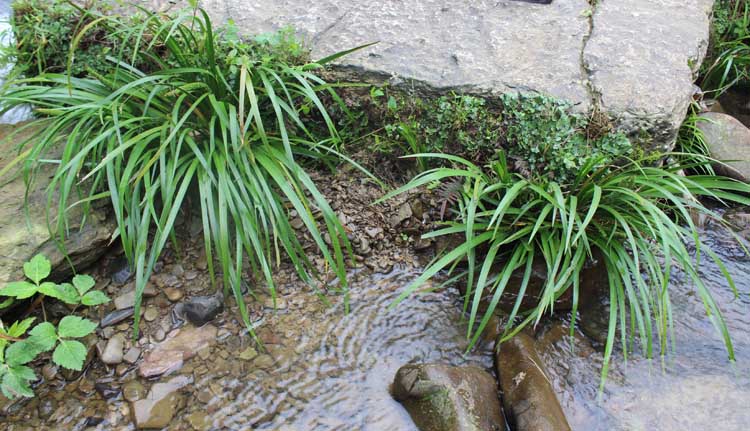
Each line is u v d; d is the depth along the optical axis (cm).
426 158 298
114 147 260
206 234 239
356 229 287
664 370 240
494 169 270
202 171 251
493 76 292
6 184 262
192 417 225
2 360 216
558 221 260
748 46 384
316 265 277
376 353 248
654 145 279
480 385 224
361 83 300
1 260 239
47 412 225
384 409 227
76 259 256
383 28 325
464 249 239
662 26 324
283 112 299
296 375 239
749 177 315
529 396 218
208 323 256
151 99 260
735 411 226
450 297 269
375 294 270
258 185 254
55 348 243
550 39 314
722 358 244
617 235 263
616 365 242
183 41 298
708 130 334
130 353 243
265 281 271
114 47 310
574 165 262
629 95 281
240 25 327
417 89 294
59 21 311
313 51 311
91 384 235
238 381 237
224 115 252
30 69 321
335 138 279
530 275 259
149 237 278
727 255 290
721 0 402
